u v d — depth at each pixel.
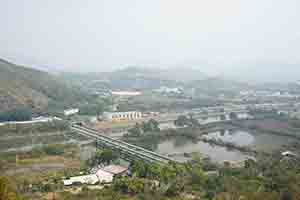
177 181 69.06
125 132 145.12
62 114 165.12
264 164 84.75
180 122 158.38
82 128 140.50
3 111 146.38
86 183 71.69
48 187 67.44
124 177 71.94
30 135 123.38
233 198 60.84
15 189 64.50
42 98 185.88
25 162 89.00
